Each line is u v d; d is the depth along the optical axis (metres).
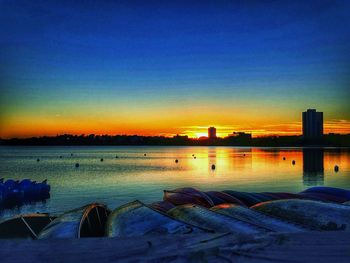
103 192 34.81
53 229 8.58
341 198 15.17
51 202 29.33
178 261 1.42
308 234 1.67
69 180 46.66
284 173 56.62
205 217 7.62
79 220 8.98
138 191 35.47
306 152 162.75
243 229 6.52
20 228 10.58
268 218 7.47
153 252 1.51
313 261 1.39
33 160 100.06
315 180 46.25
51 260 1.43
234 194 15.18
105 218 10.91
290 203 8.58
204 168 68.62
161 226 7.06
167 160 101.25
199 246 1.55
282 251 1.47
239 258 1.43
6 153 161.25
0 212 25.52
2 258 1.46
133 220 7.79
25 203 28.92
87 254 1.49
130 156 131.00
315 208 8.09
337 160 93.44
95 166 75.25
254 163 84.06
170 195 14.66
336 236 1.63
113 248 1.55
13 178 50.38
